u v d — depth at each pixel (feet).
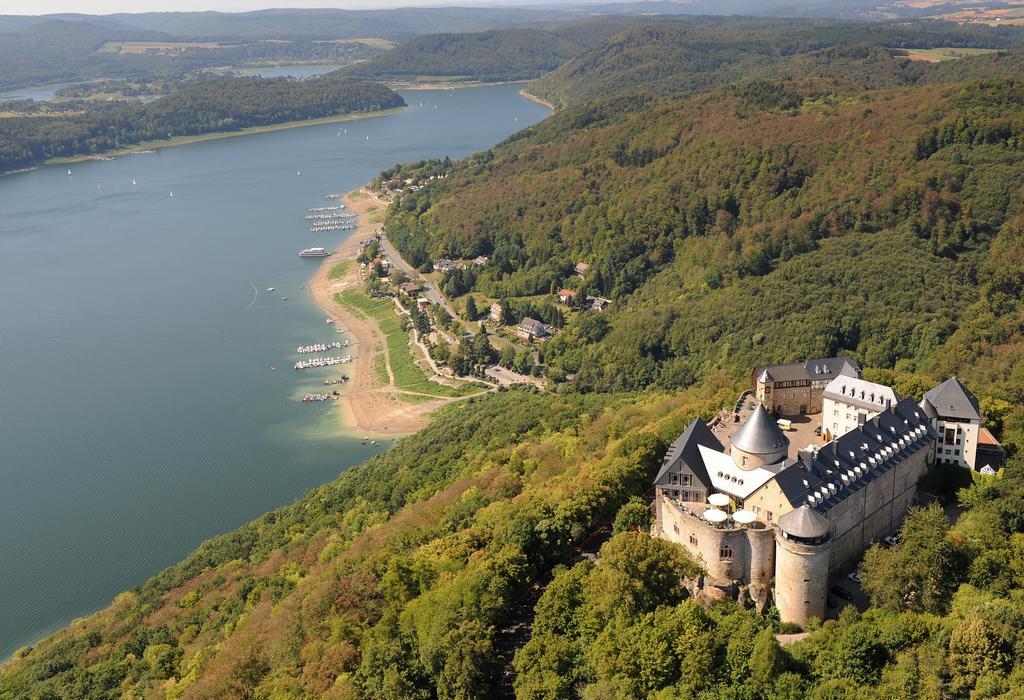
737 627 453.58
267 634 609.42
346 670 512.63
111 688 639.76
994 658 403.13
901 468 545.44
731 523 492.54
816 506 482.69
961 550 474.90
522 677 462.19
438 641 484.33
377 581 588.91
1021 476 552.82
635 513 566.77
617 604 471.62
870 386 614.34
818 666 427.74
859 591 490.08
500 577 525.75
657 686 437.99
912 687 402.52
